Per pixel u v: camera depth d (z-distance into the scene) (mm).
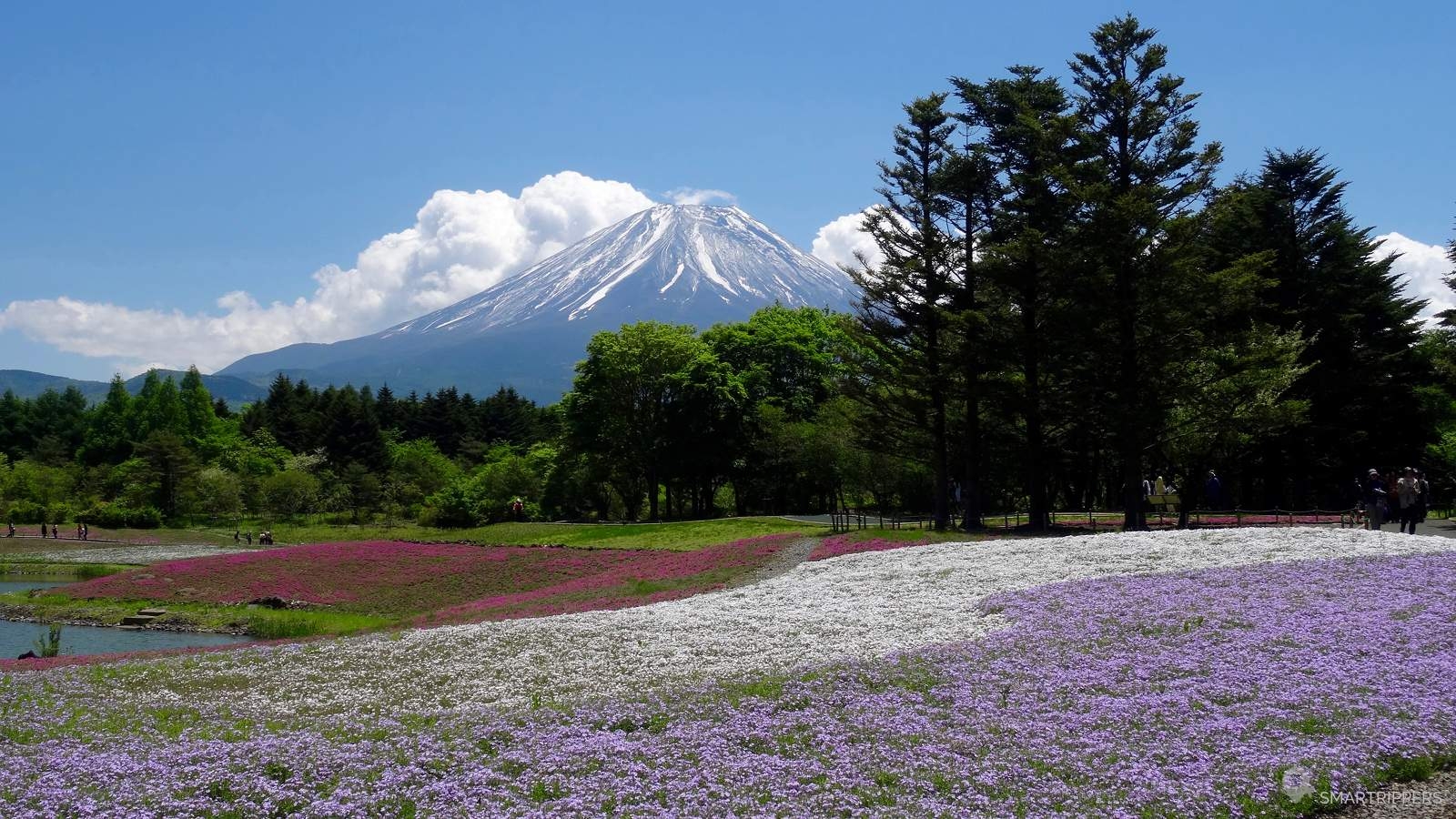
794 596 26516
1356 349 55375
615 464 83312
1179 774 10672
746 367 86938
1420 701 12352
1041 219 44562
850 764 11484
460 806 10633
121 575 50938
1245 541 27078
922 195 46219
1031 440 45406
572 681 18016
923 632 19391
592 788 11000
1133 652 15867
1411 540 25781
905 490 68750
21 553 72438
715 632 21625
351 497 101812
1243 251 54625
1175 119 43375
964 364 44125
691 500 93562
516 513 81500
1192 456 52125
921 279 46094
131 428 125688
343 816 10516
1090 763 11055
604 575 40094
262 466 111750
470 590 43594
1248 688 13430
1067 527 43906
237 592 45406
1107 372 42594
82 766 12344
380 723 14859
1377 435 54781
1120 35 43188
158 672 21406
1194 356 42438
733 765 11562
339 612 42281
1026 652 16531
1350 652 14898
